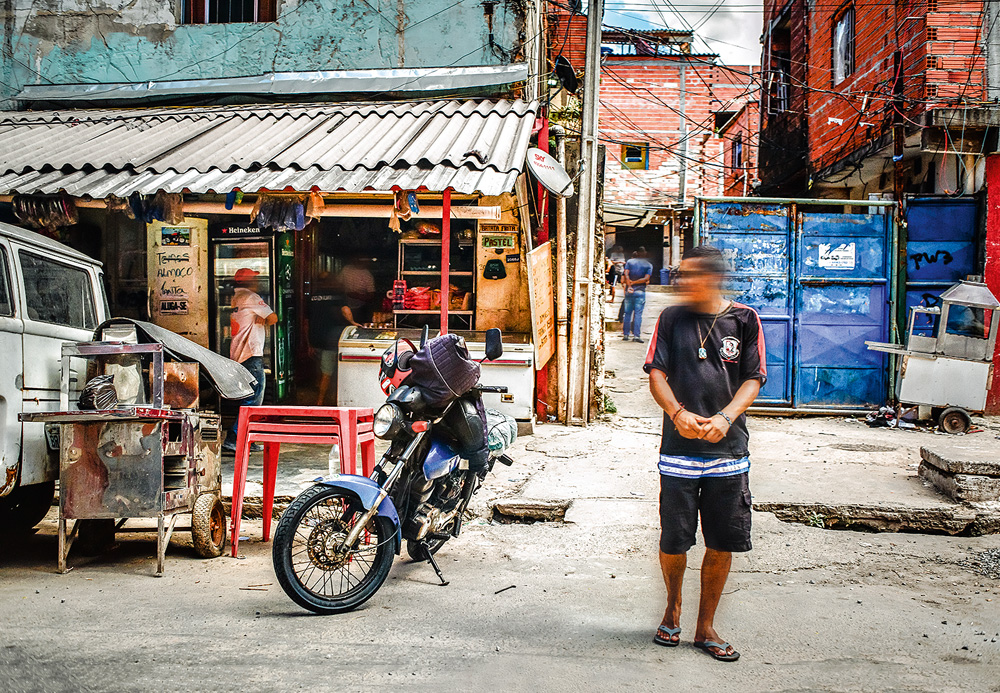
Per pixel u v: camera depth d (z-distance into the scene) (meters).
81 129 8.82
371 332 8.70
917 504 5.59
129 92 9.74
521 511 5.68
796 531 5.24
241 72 9.71
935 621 3.82
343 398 8.47
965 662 3.34
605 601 4.14
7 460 4.55
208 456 5.06
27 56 10.04
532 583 4.46
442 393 4.24
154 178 7.09
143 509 4.53
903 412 9.14
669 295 3.61
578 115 9.59
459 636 3.60
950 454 6.05
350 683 3.06
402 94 9.29
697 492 3.42
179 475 4.74
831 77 13.91
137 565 4.79
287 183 6.74
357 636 3.59
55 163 7.42
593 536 5.23
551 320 8.94
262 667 3.20
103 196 6.76
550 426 8.82
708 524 3.40
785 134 16.39
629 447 7.75
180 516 5.95
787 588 4.37
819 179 14.19
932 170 11.37
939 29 10.45
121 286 9.41
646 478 6.48
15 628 3.62
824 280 9.82
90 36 9.95
